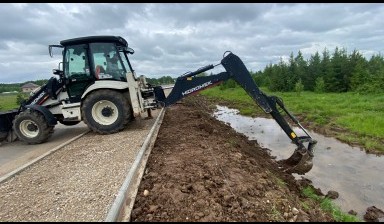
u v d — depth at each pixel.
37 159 5.55
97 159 5.39
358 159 7.56
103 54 7.82
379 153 7.99
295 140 6.15
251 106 19.70
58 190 4.10
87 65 7.75
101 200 3.70
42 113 7.52
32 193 4.06
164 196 3.67
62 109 7.75
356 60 30.95
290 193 4.68
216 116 16.33
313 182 6.14
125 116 7.51
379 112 13.63
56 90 8.09
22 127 7.61
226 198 3.67
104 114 7.57
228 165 5.00
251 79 6.52
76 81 7.80
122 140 6.73
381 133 9.70
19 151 6.97
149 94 8.80
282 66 36.88
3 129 7.98
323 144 9.07
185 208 3.43
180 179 4.19
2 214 3.49
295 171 6.07
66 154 5.91
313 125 11.78
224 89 41.97
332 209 4.43
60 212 3.46
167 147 6.12
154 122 9.13
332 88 31.02
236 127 12.49
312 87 34.34
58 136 8.57
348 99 19.89
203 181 4.15
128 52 9.25
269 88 37.72
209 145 6.29
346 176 6.45
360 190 5.74
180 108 14.12
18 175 4.82
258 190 4.14
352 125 11.09
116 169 4.75
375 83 25.31
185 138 6.91
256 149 8.14
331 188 5.86
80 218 3.29
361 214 4.86
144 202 3.58
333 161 7.45
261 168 5.47
